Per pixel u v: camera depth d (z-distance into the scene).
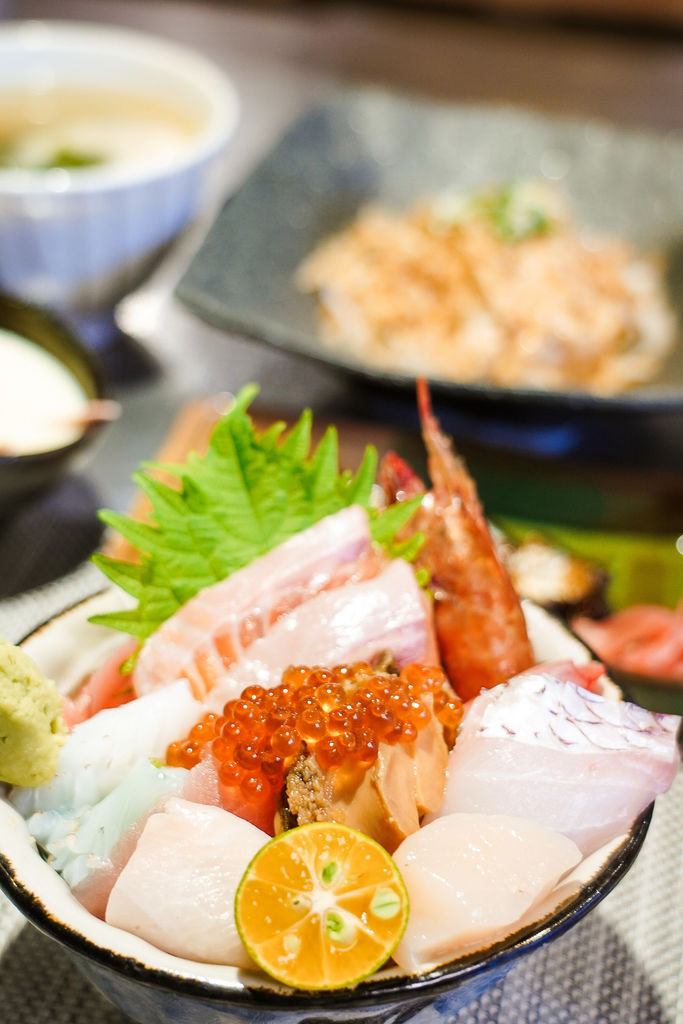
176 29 1.21
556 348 0.76
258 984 0.38
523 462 0.63
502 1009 0.45
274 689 0.42
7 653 0.41
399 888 0.39
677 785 0.50
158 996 0.39
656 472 0.65
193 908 0.39
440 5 1.31
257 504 0.47
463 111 0.95
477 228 0.84
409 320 0.79
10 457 0.53
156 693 0.43
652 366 0.77
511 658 0.45
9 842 0.40
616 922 0.47
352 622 0.44
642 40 1.28
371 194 0.92
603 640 0.55
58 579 0.57
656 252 0.87
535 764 0.41
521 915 0.39
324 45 1.22
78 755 0.42
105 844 0.41
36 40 0.78
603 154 0.92
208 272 0.73
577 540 0.59
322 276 0.81
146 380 0.72
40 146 0.72
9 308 0.61
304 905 0.39
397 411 0.69
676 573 0.58
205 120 0.75
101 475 0.62
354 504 0.47
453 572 0.45
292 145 0.88
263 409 0.64
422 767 0.41
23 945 0.46
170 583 0.46
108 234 0.65
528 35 1.28
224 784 0.41
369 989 0.38
